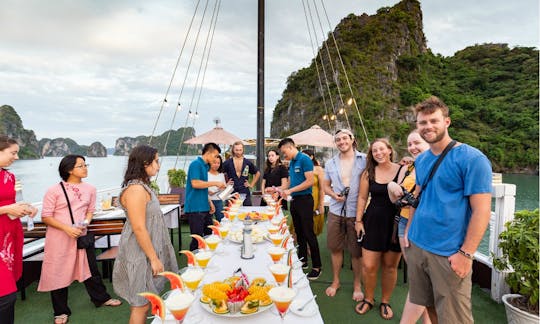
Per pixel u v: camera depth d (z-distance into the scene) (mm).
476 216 1276
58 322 2369
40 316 2520
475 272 3070
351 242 2691
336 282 2852
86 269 2506
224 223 2713
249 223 1906
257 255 1928
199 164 3244
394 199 2023
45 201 2266
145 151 1627
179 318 1038
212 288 1251
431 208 1471
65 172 2371
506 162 51438
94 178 33938
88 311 2578
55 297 2363
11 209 1769
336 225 2754
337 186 2754
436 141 1452
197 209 3295
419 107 1477
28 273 3158
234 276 1448
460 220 1368
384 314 2414
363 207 2518
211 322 1122
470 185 1296
